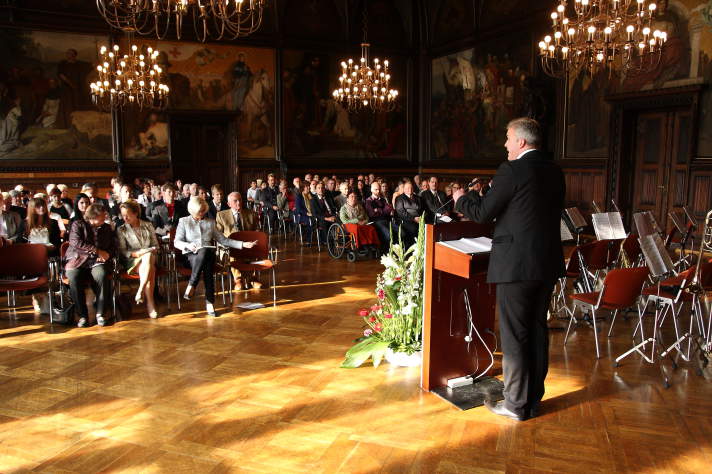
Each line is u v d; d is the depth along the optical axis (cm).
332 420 402
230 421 401
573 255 669
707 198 1170
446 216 1070
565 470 336
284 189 1479
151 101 1683
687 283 525
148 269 674
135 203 719
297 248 1253
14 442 370
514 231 372
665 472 334
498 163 1755
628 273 509
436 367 452
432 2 2034
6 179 1620
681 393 451
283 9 1920
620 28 1000
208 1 981
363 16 2047
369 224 1085
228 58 1875
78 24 1667
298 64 1981
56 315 655
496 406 415
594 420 402
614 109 1348
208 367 510
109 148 1741
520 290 379
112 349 561
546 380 478
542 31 1555
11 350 557
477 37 1825
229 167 1928
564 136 1509
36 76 1638
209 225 721
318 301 764
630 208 1378
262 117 1950
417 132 2169
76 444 368
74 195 1705
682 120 1237
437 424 396
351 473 333
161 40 1780
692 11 1173
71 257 643
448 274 448
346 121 2072
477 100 1852
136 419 404
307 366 512
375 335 535
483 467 339
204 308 728
